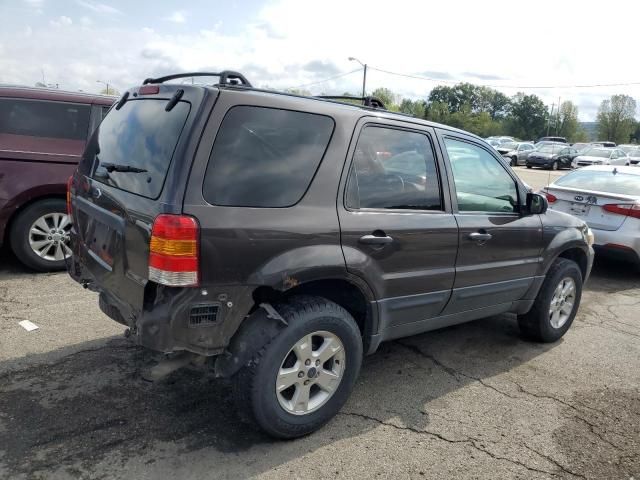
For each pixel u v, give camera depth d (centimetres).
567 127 9731
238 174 271
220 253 261
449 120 8725
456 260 371
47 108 567
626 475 295
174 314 258
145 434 301
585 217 748
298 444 304
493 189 411
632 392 394
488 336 491
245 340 279
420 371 409
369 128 329
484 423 340
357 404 353
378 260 321
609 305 618
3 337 412
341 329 307
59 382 350
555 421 347
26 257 557
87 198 338
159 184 264
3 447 281
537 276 446
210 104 268
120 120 339
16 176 540
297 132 296
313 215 292
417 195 352
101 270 312
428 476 284
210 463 281
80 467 270
